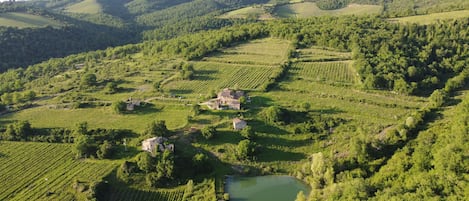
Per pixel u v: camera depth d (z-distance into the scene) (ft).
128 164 447.83
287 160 480.23
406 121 483.51
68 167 454.81
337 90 634.02
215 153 486.79
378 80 629.10
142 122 553.23
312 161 440.86
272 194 427.33
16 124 529.45
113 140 504.84
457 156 334.03
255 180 453.17
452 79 635.66
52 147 498.69
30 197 402.52
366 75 652.48
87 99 646.74
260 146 498.28
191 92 648.38
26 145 504.43
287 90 640.17
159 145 466.70
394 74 645.51
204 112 565.12
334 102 590.14
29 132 526.98
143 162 440.04
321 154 431.84
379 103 579.48
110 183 428.15
